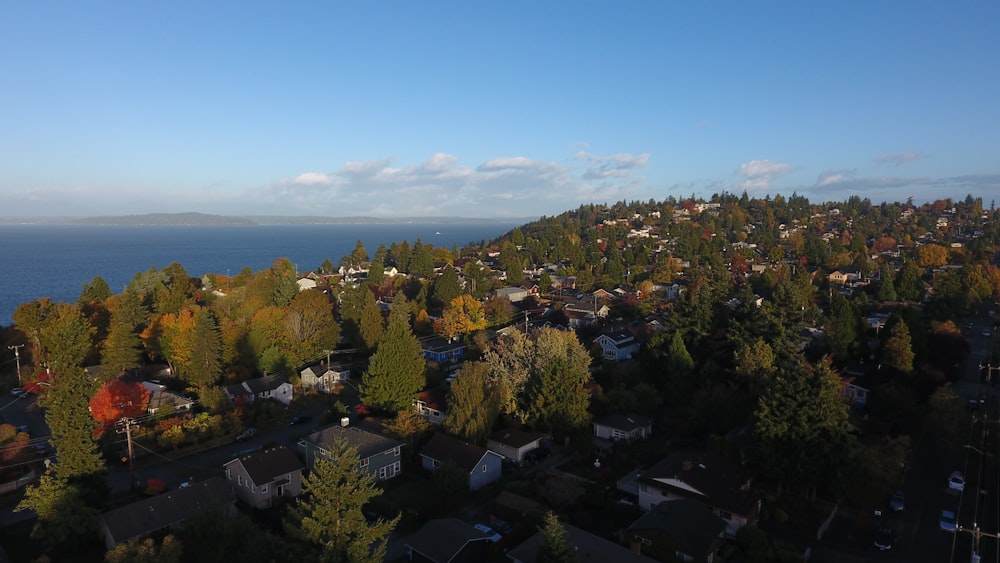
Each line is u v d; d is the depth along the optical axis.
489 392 50.09
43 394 55.97
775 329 55.69
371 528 25.69
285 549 25.80
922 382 53.00
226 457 47.78
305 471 42.72
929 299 86.50
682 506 34.38
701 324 60.44
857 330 63.66
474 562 31.81
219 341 67.44
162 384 65.75
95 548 34.66
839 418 37.34
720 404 48.16
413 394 54.91
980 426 47.88
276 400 60.34
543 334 57.12
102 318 81.88
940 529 35.12
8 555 33.91
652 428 51.91
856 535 34.72
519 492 40.00
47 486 34.69
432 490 41.16
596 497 38.34
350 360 74.44
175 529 34.12
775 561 31.64
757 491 38.22
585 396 49.25
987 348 71.56
